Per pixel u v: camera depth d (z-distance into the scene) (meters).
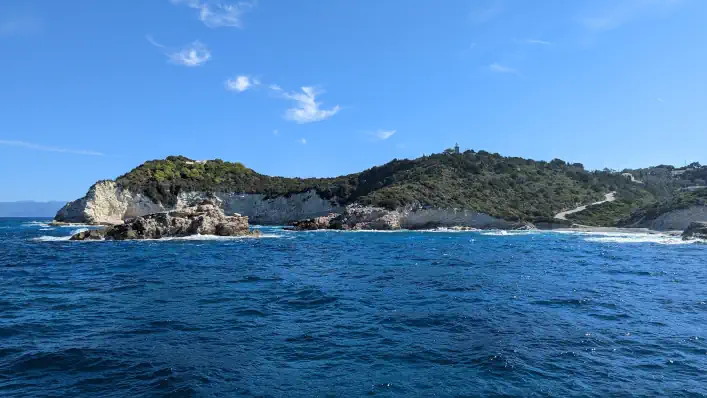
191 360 11.05
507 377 9.93
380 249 45.25
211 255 38.56
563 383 9.62
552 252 41.50
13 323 14.63
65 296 19.56
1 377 9.94
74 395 9.00
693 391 9.23
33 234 73.69
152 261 33.75
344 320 15.07
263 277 25.31
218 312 16.28
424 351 11.73
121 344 12.35
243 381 9.71
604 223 88.56
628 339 12.80
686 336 13.12
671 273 27.02
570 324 14.49
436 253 40.72
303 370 10.40
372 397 8.90
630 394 9.08
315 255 38.97
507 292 20.38
